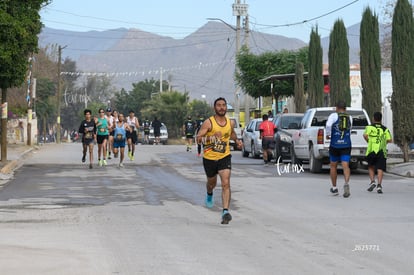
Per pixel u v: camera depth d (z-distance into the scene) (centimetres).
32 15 2753
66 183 2267
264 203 1748
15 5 2716
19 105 5938
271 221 1445
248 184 2255
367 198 1862
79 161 3356
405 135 2947
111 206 1688
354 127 2667
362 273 960
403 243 1189
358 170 2934
